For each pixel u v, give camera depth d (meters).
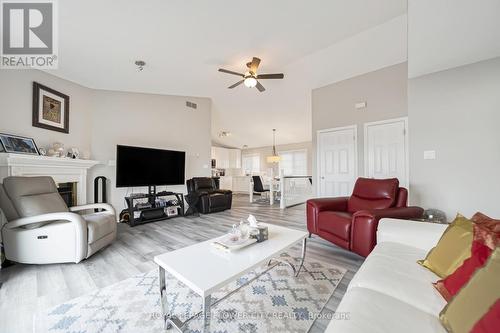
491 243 1.01
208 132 5.56
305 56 3.55
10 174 2.56
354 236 2.29
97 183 3.99
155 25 2.49
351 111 4.16
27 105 3.05
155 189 4.49
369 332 0.79
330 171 4.45
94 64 3.30
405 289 1.08
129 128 4.51
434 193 2.75
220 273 1.27
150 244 2.89
